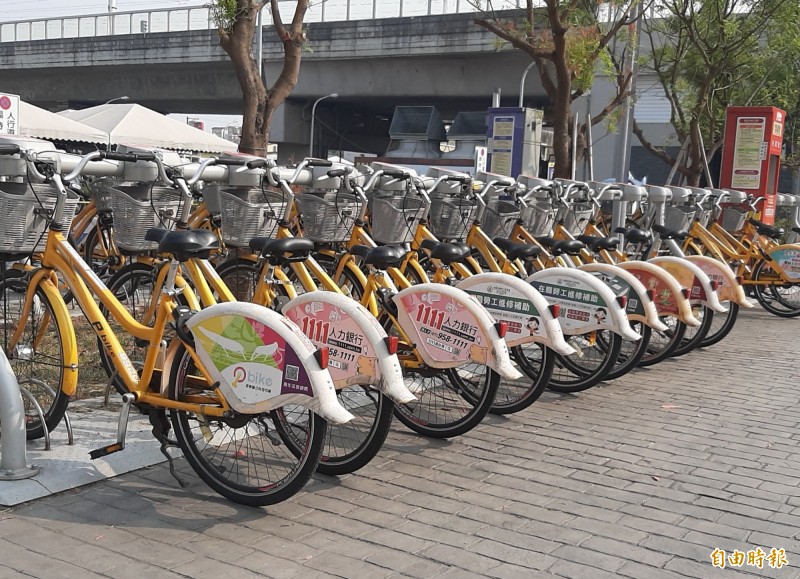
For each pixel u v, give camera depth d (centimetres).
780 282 953
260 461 420
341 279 538
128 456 413
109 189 511
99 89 3491
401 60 2770
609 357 580
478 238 631
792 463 467
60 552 322
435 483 415
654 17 1527
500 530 362
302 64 2920
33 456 407
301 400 352
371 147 3950
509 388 551
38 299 438
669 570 332
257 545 337
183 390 387
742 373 689
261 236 525
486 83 2697
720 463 462
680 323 674
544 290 587
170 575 309
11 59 3459
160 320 384
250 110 840
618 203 938
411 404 508
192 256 386
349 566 322
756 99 1636
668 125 2333
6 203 403
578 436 502
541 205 716
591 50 1080
